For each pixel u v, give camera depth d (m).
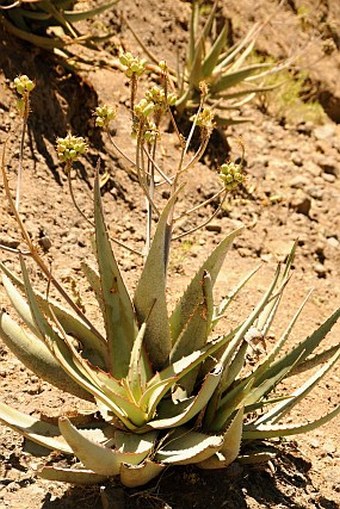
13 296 3.87
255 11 9.02
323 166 7.68
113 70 7.08
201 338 3.94
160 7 8.26
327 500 4.26
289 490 4.11
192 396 3.95
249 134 7.62
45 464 3.80
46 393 4.34
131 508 3.70
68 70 6.53
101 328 4.88
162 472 3.82
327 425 4.86
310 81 8.75
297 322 5.77
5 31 6.34
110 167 6.30
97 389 3.74
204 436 3.73
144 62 3.86
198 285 3.96
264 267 6.26
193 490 3.84
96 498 3.73
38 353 3.84
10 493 3.72
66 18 6.66
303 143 7.94
